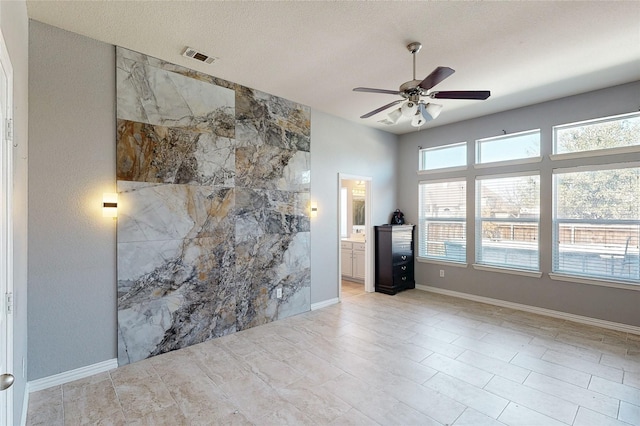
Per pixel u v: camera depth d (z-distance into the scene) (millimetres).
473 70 3615
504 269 5012
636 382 2801
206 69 3621
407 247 6082
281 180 4500
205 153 3729
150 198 3318
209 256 3758
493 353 3373
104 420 2322
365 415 2369
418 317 4516
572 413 2385
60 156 2816
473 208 5422
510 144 5051
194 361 3225
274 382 2822
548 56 3307
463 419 2320
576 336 3820
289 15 2637
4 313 1568
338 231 5309
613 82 3949
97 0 2438
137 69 3240
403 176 6430
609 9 2543
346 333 3938
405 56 3305
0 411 1444
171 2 2471
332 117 5230
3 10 1557
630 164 3955
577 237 4398
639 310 3898
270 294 4359
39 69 2713
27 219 2605
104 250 3055
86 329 2953
